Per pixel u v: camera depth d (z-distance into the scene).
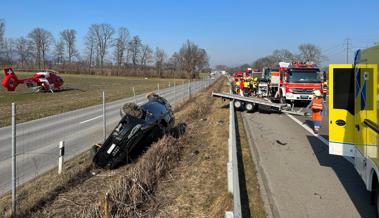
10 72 35.66
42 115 18.95
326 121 17.30
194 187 7.39
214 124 15.54
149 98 11.80
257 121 17.12
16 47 117.62
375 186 6.07
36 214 6.18
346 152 7.71
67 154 10.28
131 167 8.75
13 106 6.00
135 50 124.25
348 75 7.62
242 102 20.75
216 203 6.33
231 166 6.66
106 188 7.30
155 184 7.44
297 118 18.36
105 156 8.56
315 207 6.45
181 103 23.55
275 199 6.84
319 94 13.75
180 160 9.43
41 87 37.47
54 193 7.09
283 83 24.70
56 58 122.81
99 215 5.61
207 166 8.82
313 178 8.09
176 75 102.56
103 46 123.69
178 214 6.15
